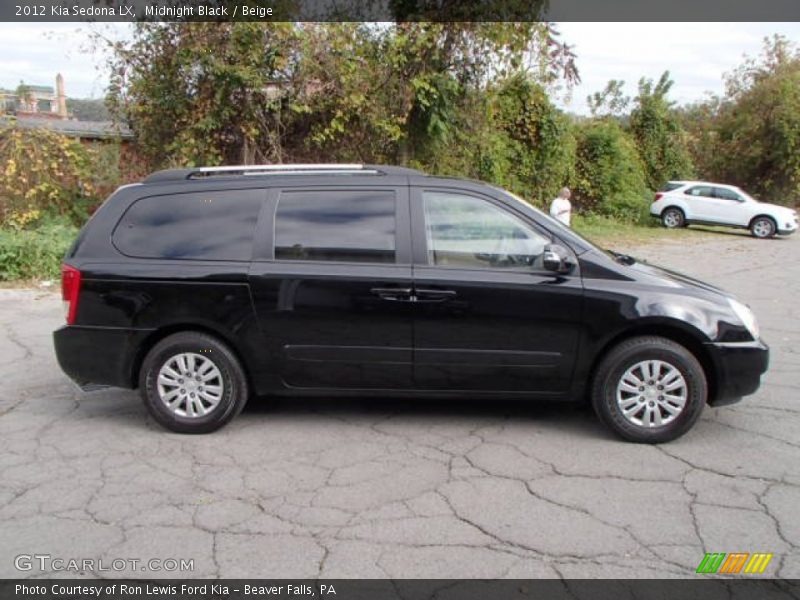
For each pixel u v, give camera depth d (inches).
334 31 439.2
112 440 177.5
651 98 982.4
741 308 176.2
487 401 207.3
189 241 178.7
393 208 177.6
